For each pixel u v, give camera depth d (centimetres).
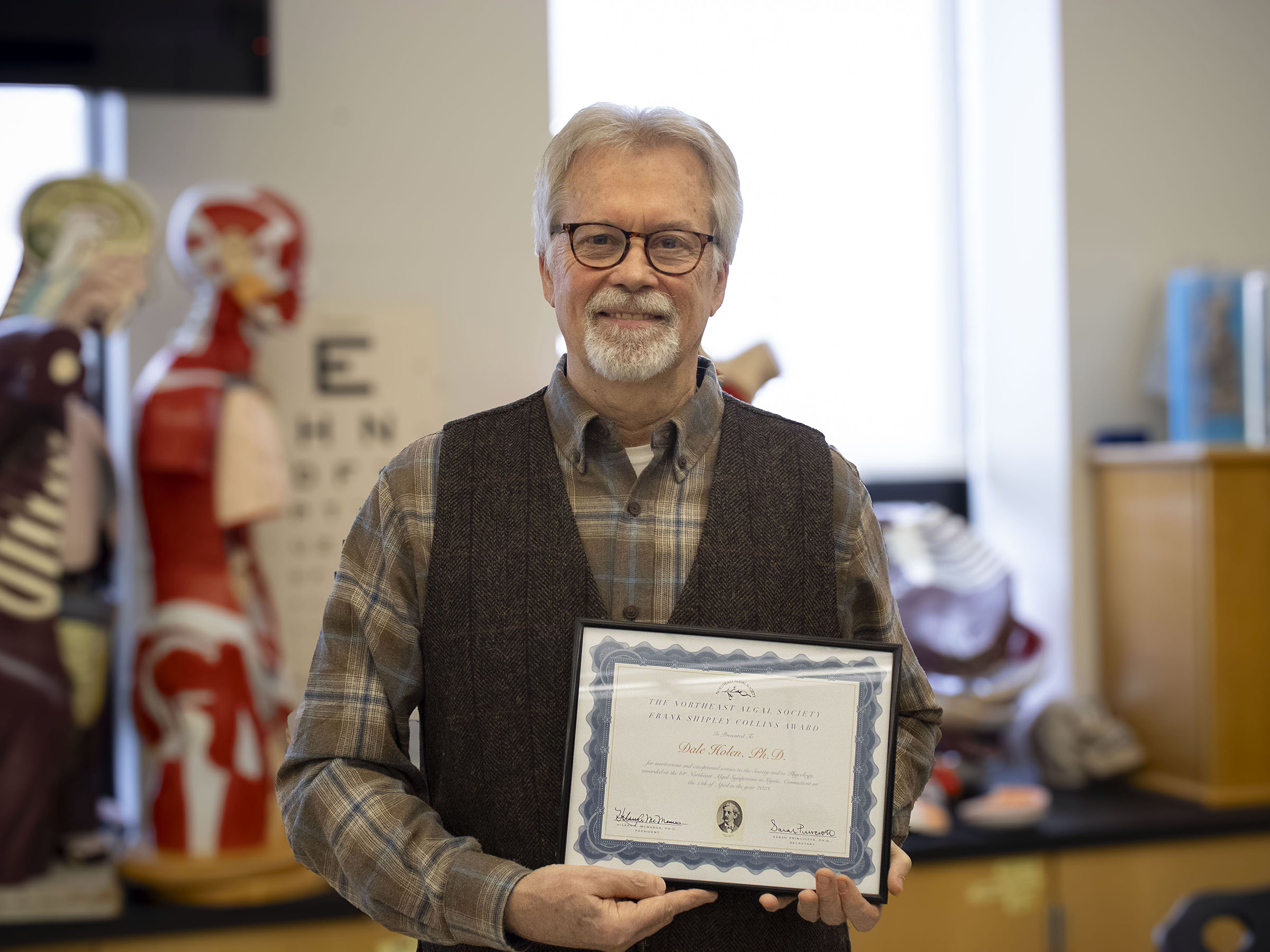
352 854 93
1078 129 282
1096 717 260
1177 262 289
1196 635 249
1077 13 282
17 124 241
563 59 279
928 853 218
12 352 193
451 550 100
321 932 197
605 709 92
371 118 248
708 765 92
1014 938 224
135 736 238
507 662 98
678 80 287
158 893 196
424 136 250
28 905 189
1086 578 279
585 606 98
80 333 203
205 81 227
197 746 198
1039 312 287
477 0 253
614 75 282
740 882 91
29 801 192
